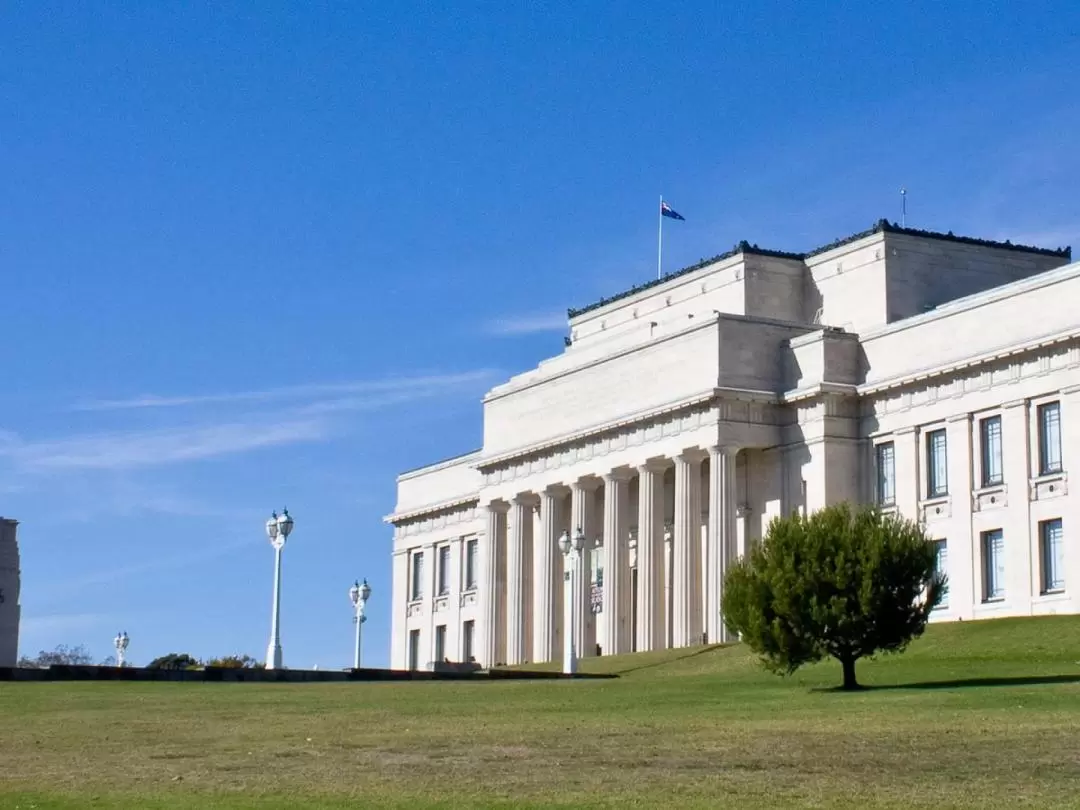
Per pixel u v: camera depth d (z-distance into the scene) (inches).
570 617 4517.7
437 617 6973.4
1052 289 4586.6
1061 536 4527.6
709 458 5265.8
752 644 3351.4
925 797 1895.9
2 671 3801.7
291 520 4126.5
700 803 1873.8
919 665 3759.8
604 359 5634.8
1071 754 2146.9
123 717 2847.0
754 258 5502.0
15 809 1886.1
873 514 3415.4
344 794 1961.1
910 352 4968.0
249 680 3902.6
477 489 6786.4
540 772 2098.9
